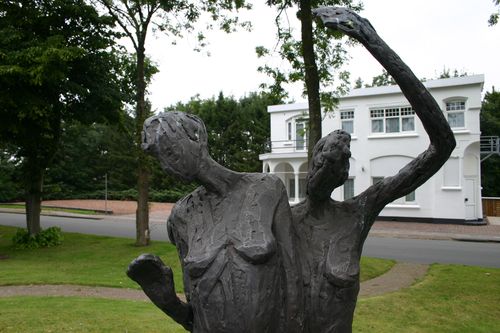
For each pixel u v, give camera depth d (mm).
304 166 23469
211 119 38031
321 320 1598
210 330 1449
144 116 13516
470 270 9938
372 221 1811
